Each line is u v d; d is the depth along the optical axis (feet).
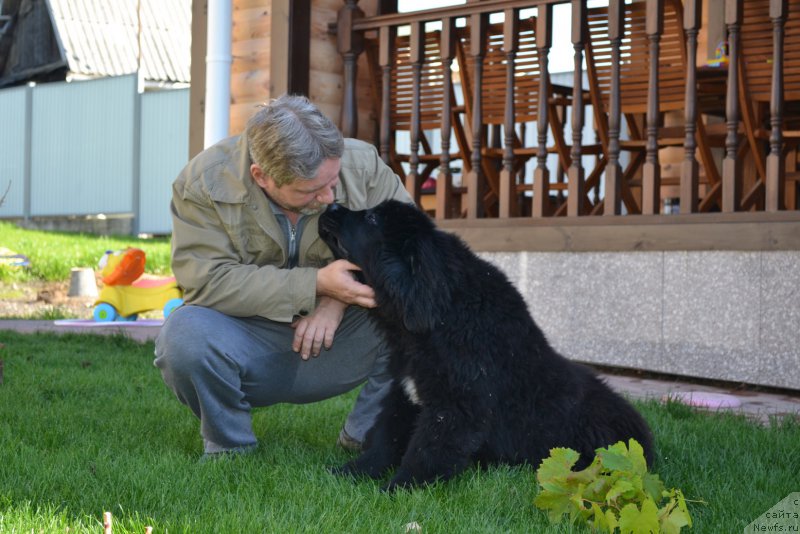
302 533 7.79
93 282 35.29
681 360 17.40
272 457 10.67
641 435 10.42
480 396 9.77
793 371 16.05
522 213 28.58
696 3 16.98
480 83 19.83
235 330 10.80
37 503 8.53
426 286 9.69
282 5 21.27
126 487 9.01
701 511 9.07
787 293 16.06
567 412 10.20
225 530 7.68
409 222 10.18
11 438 11.12
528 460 10.23
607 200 18.26
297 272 10.62
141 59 78.28
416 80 20.51
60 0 77.36
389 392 10.88
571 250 18.48
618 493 7.98
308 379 11.68
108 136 56.18
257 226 10.87
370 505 8.79
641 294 17.84
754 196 20.51
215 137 21.85
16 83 82.99
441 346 9.76
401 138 48.52
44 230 56.18
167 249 43.16
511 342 9.95
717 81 20.15
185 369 10.43
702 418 13.58
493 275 10.30
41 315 29.35
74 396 14.84
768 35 18.25
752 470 10.50
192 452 11.24
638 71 20.62
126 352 20.48
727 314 16.79
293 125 9.82
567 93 24.29
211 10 21.66
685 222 17.08
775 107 16.25
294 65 21.38
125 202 55.77
